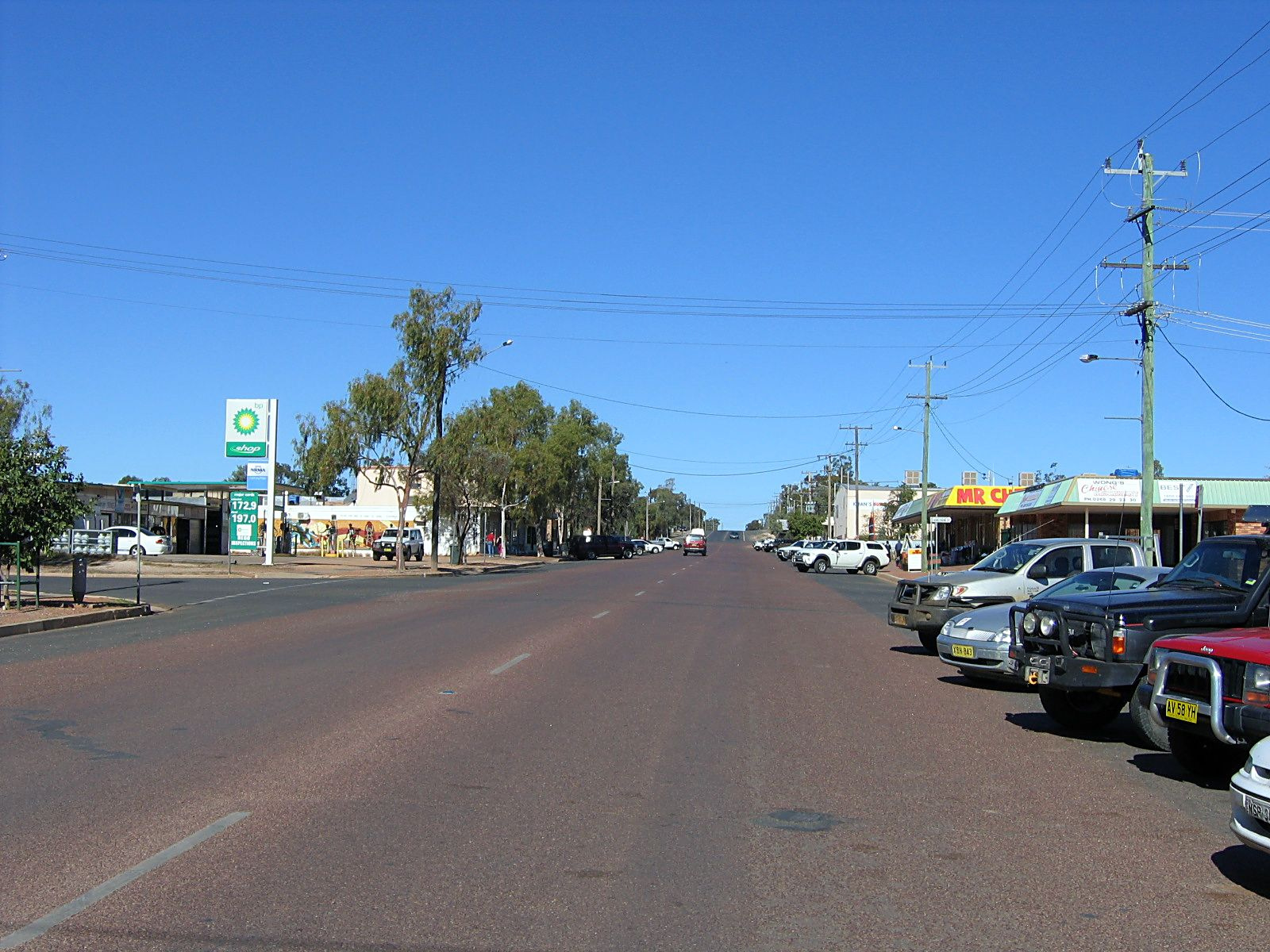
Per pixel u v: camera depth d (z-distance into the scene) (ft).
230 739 31.17
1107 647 32.89
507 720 35.01
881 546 202.49
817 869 20.67
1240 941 17.37
